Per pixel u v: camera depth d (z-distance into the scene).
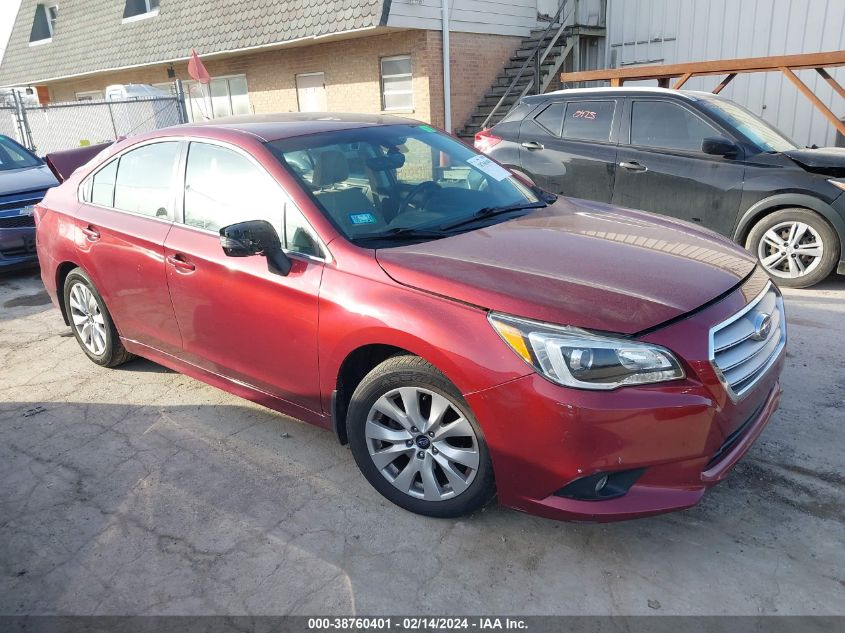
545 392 2.35
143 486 3.22
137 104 15.61
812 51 10.27
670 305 2.45
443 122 13.26
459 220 3.29
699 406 2.34
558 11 13.52
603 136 6.71
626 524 2.80
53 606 2.51
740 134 5.99
